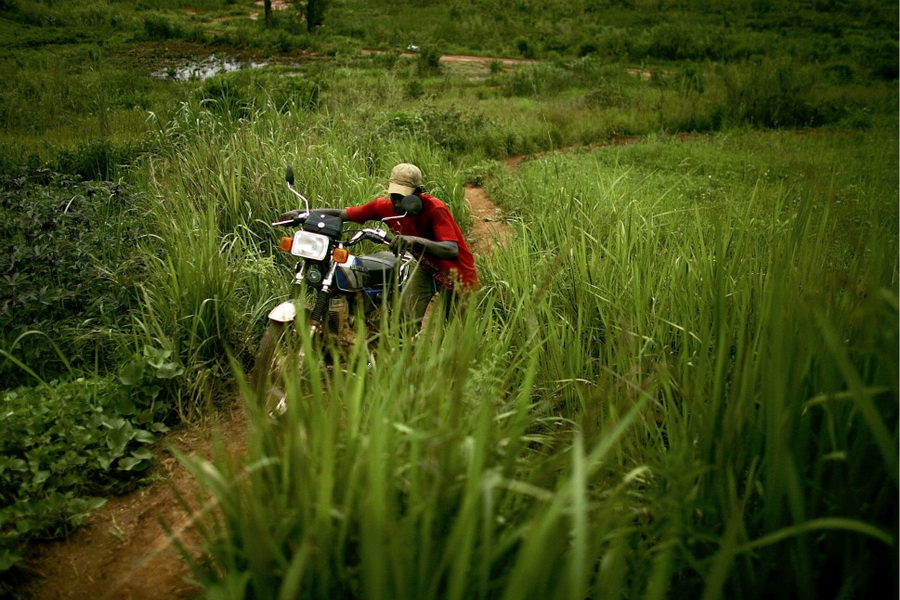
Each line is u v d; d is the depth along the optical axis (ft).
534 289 13.25
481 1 187.93
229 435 12.55
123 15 131.95
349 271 13.00
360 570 5.87
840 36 149.38
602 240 16.74
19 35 107.55
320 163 22.72
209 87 42.68
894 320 6.41
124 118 45.70
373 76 86.38
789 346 6.98
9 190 21.26
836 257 10.05
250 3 169.78
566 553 6.10
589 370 11.71
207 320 14.52
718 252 9.96
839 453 6.47
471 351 8.67
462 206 26.17
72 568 9.29
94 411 11.82
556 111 56.34
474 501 5.16
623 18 171.63
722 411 7.97
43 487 10.53
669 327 12.03
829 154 37.83
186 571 9.15
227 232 19.93
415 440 6.03
